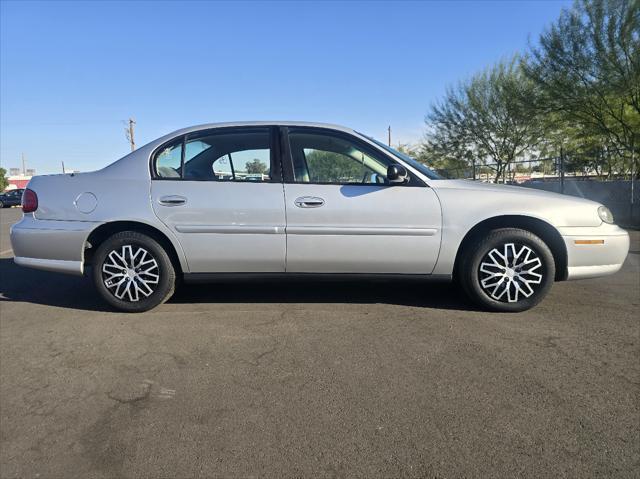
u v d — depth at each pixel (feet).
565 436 7.82
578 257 13.50
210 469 7.17
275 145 14.03
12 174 299.38
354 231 13.41
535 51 54.90
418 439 7.80
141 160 14.11
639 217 41.04
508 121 79.05
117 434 8.08
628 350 11.13
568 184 49.37
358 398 9.09
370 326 12.88
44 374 10.34
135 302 14.15
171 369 10.45
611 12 47.96
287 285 17.33
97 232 14.28
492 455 7.38
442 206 13.46
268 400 9.07
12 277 19.92
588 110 54.29
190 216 13.56
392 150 14.58
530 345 11.47
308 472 7.07
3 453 7.64
